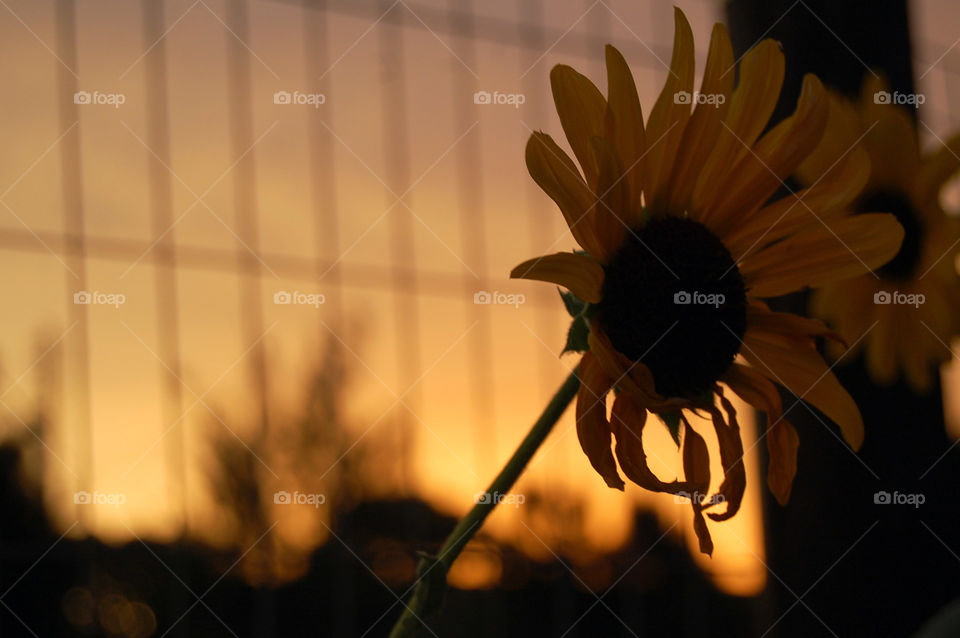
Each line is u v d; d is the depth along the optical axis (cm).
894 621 67
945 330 50
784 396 70
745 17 72
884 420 69
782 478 39
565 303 38
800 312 62
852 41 69
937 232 50
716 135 39
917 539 69
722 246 39
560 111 37
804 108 39
